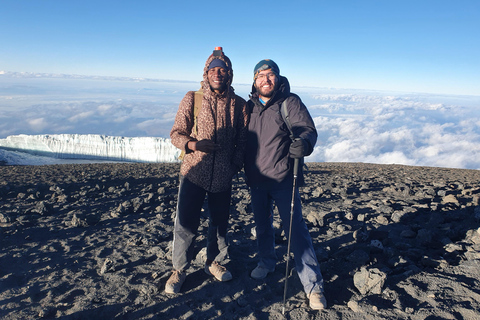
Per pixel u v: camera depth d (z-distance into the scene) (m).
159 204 7.02
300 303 2.95
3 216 5.53
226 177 3.15
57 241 4.70
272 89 2.98
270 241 3.45
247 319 2.72
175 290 3.16
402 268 3.44
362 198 7.57
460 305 2.60
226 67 2.94
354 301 2.80
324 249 4.11
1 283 3.38
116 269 3.74
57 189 8.61
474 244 3.90
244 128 3.16
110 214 6.20
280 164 3.06
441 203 6.58
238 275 3.56
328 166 21.39
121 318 2.78
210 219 3.42
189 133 3.16
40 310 2.85
